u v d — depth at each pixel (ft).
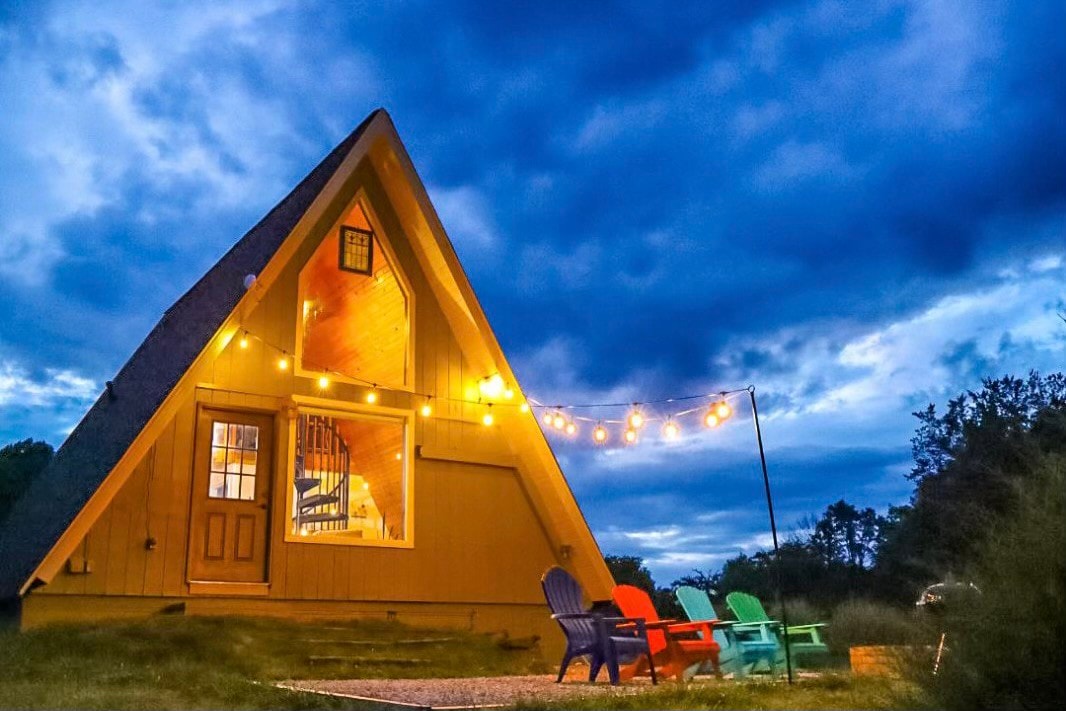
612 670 23.73
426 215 35.50
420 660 28.89
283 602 31.04
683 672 26.32
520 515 36.86
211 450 30.94
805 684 21.35
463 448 36.09
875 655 23.67
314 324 42.75
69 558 27.40
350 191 35.70
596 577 36.99
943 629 16.21
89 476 29.71
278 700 19.19
